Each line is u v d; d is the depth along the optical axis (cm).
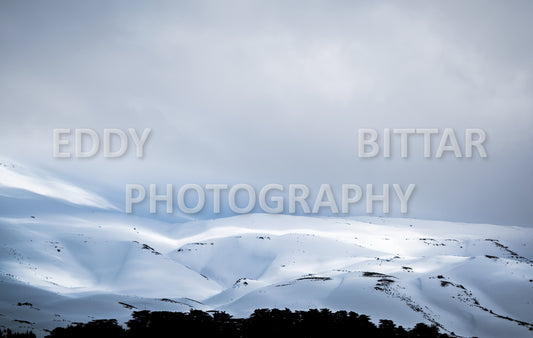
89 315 8619
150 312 8531
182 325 7750
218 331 7856
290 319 8356
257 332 7856
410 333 8081
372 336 7769
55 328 6956
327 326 8062
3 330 6462
